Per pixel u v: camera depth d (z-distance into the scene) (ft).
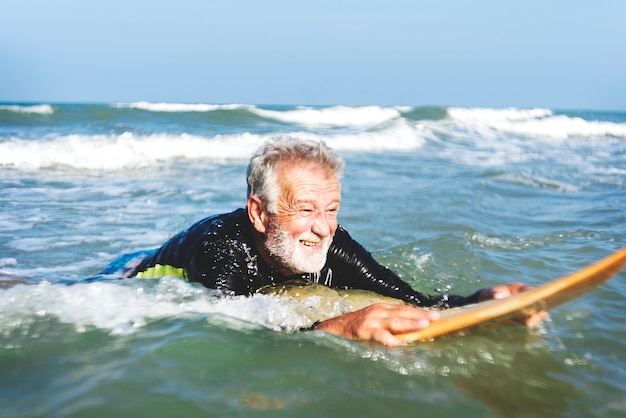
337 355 8.07
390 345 8.41
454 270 13.79
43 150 35.47
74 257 14.99
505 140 66.74
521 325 9.60
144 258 12.65
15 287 10.86
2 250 15.43
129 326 9.02
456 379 7.60
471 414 6.70
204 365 7.63
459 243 16.14
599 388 7.49
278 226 9.87
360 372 7.61
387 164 38.68
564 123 83.10
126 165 35.53
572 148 58.90
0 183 27.81
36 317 9.36
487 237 17.08
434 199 24.17
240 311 9.73
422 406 6.82
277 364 7.71
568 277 8.34
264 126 68.44
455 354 8.34
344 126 74.43
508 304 8.43
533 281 12.98
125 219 19.86
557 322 9.84
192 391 6.90
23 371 7.41
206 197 24.62
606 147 61.52
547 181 30.53
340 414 6.52
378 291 11.23
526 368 8.01
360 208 21.89
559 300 8.71
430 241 16.43
